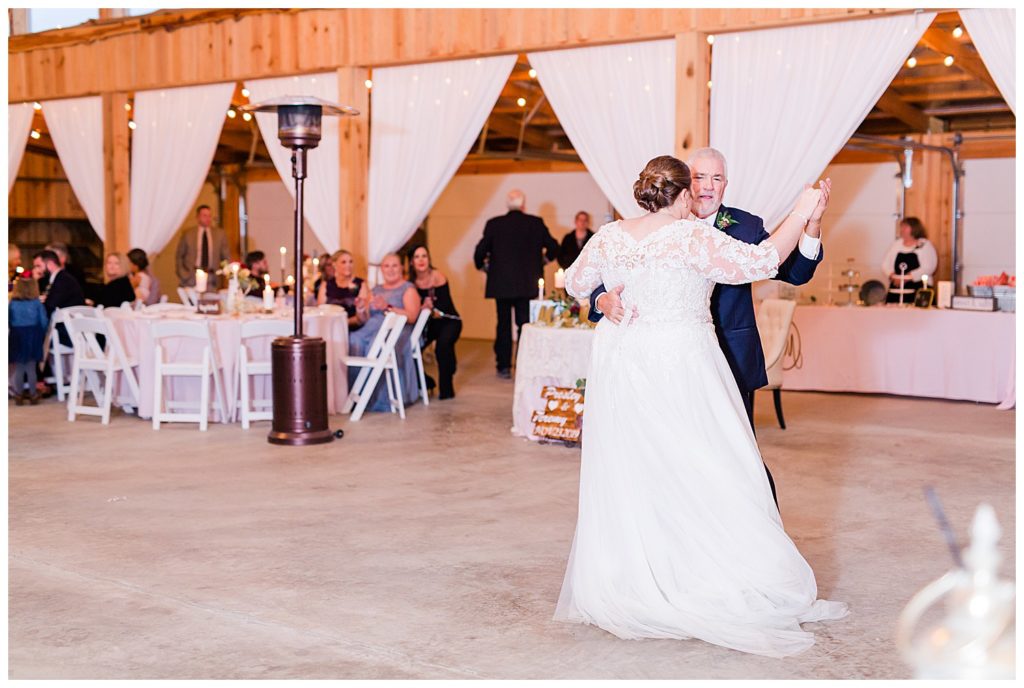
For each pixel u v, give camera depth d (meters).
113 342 7.95
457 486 5.83
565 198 14.26
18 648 3.45
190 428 7.72
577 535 3.68
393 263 8.77
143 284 9.77
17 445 7.03
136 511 5.26
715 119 8.19
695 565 3.49
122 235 11.48
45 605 3.88
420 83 9.61
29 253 15.68
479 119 9.36
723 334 3.86
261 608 3.84
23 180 15.56
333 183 10.05
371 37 9.66
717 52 8.15
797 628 3.49
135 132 11.28
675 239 3.50
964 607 1.85
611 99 8.57
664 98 8.34
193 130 10.90
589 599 3.57
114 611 3.81
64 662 3.32
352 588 4.07
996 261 12.22
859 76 7.62
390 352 8.05
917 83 10.97
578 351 7.02
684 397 3.51
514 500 5.50
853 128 7.70
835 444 7.09
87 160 11.62
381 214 9.89
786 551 3.52
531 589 4.05
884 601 3.88
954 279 12.40
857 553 4.53
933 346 9.18
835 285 12.89
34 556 4.50
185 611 3.81
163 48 10.93
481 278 14.94
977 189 12.26
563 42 8.66
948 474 6.14
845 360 9.56
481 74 9.26
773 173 7.97
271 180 15.95
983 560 1.84
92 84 11.45
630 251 3.54
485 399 9.16
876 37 7.56
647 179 3.57
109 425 7.86
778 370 7.65
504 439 7.27
